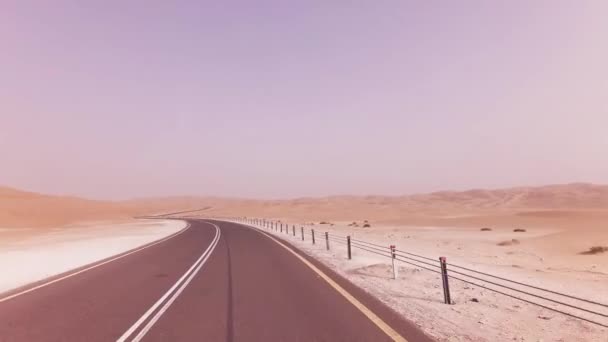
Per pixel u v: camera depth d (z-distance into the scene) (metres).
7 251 26.12
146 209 169.75
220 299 10.12
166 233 44.47
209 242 30.48
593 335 7.45
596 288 12.54
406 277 14.09
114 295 10.81
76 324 7.76
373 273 14.95
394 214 109.44
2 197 126.94
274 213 135.00
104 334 7.08
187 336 6.92
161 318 8.20
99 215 110.06
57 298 10.44
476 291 11.75
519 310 9.48
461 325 7.78
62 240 37.91
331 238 34.94
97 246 29.03
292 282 12.66
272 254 21.58
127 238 37.53
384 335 6.91
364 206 158.12
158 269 16.17
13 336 6.98
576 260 22.58
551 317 8.84
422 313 8.63
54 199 140.00
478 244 32.81
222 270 15.55
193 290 11.41
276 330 7.25
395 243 30.77
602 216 60.19
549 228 50.59
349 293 10.80
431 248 27.03
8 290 11.73
